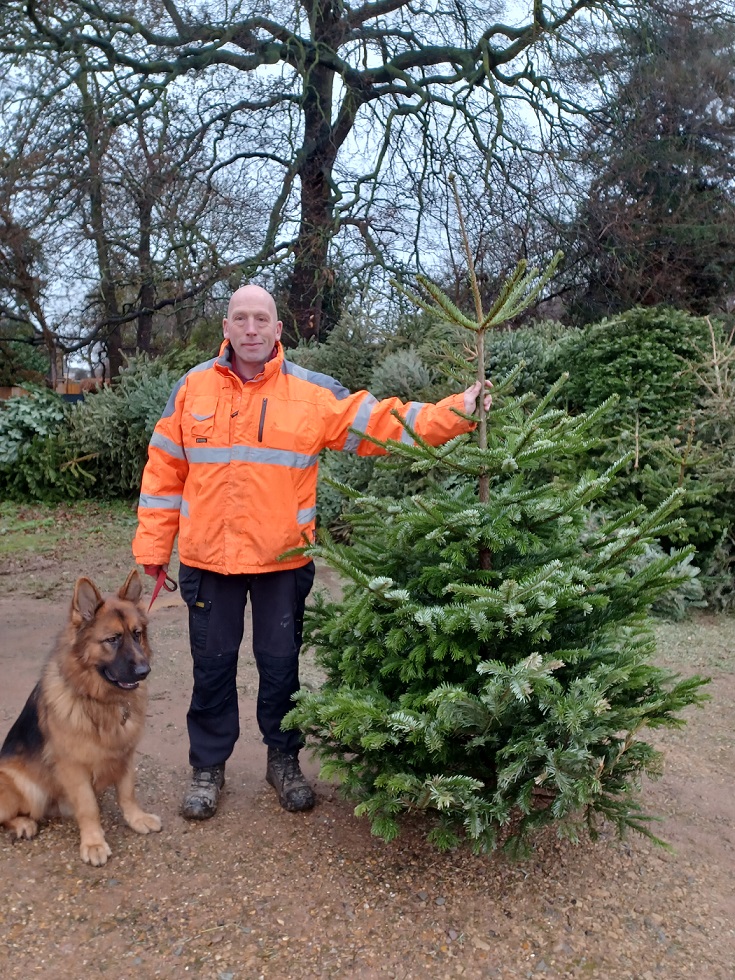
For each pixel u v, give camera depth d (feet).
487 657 9.82
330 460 32.24
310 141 52.75
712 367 26.89
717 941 9.25
